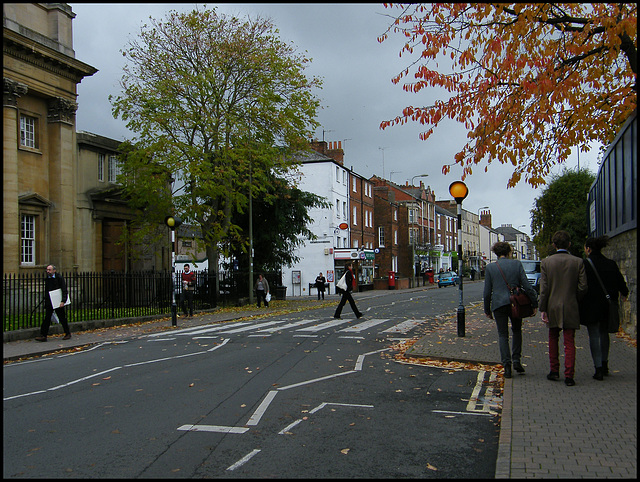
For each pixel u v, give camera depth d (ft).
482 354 32.01
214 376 27.63
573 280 23.13
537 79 32.09
